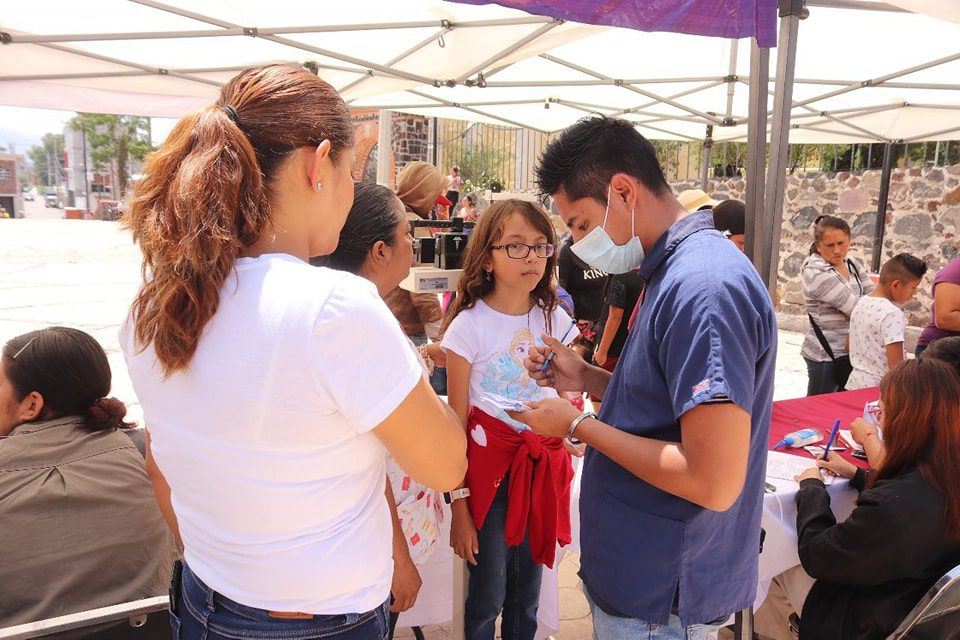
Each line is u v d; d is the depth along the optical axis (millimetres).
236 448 872
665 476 1175
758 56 2539
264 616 937
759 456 1363
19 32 3703
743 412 1126
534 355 1699
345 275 908
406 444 930
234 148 882
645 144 1369
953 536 1725
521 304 2047
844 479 2285
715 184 10305
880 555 1766
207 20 3590
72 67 4277
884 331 3506
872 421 2465
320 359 842
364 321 864
